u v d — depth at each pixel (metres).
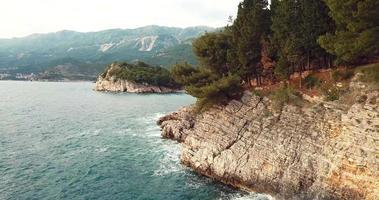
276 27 50.03
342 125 37.28
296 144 39.91
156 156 53.41
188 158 49.19
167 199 38.47
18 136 68.19
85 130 74.75
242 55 55.91
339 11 37.56
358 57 41.91
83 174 46.06
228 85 51.84
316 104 41.97
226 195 39.28
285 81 49.16
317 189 35.88
